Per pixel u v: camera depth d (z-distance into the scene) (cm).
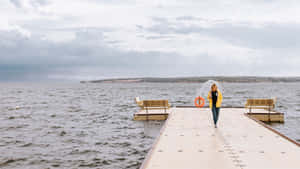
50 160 1155
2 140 1510
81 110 3017
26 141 1488
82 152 1274
